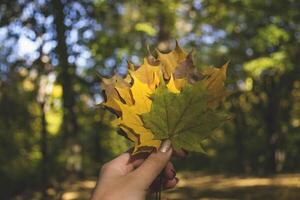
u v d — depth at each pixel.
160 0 16.41
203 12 18.83
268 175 21.06
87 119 22.91
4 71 14.46
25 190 16.48
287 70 18.66
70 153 14.36
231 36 19.77
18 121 16.73
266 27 17.05
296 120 26.70
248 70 18.42
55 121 20.48
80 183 17.42
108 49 15.63
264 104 24.69
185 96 1.20
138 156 1.26
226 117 1.20
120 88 1.27
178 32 20.27
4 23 11.45
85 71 16.14
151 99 1.20
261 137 27.28
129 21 16.69
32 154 17.34
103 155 29.34
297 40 17.50
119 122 1.24
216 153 28.48
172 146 1.21
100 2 12.02
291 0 16.16
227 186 16.70
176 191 15.70
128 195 1.19
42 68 12.09
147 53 1.35
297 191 13.91
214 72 1.28
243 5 16.66
